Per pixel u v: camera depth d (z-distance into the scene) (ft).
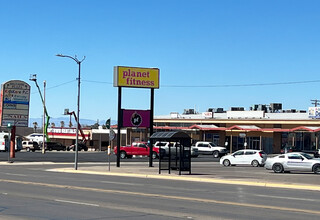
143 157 193.47
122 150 180.86
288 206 49.60
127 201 51.93
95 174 105.60
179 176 94.12
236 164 138.62
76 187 68.39
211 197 57.52
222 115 289.94
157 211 44.21
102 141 341.82
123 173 102.73
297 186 75.61
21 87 168.66
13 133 172.86
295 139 250.37
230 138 262.26
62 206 47.16
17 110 168.14
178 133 98.68
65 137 343.26
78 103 119.03
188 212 43.70
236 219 39.88
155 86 129.29
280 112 303.07
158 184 77.77
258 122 259.60
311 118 251.19
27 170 114.73
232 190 68.80
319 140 242.99
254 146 261.03
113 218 39.83
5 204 48.37
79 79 119.65
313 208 48.26
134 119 126.72
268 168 110.11
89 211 43.86
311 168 104.83
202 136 268.21
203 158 189.88
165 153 103.55
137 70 127.65
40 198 53.98
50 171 112.88
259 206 48.93
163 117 299.99
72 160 166.09
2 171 108.68
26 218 39.34
